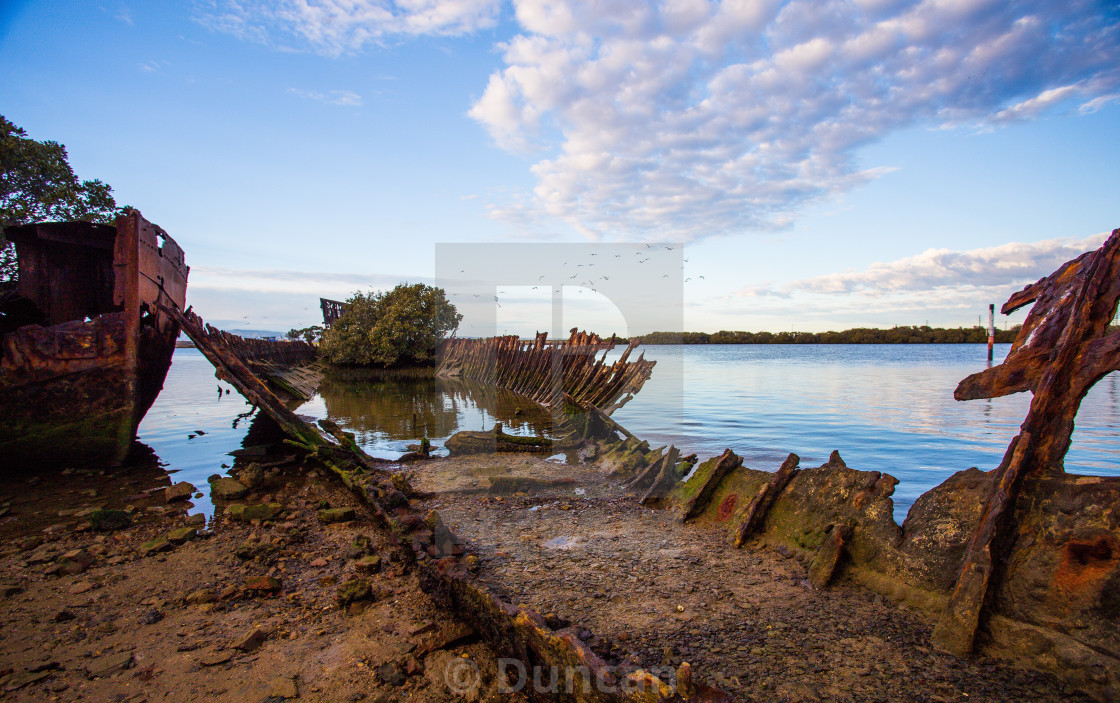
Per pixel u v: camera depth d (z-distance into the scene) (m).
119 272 8.52
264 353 23.44
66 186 14.59
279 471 8.16
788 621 3.39
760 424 11.70
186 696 2.86
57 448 8.16
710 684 2.76
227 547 5.09
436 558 4.02
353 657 3.22
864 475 4.34
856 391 18.17
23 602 3.98
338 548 5.06
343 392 20.80
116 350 8.36
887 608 3.51
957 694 2.65
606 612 3.54
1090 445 9.33
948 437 10.38
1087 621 2.74
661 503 5.96
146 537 5.36
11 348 7.78
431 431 11.32
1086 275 3.27
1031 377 3.43
